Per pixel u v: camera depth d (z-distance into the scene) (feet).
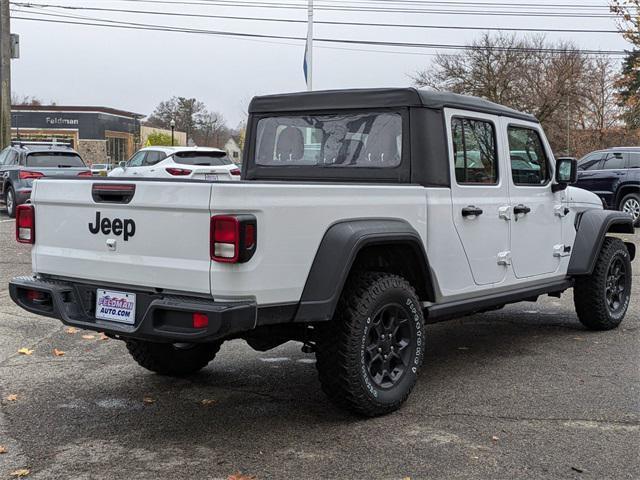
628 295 24.16
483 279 18.19
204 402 16.40
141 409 15.94
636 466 12.85
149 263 13.43
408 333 15.75
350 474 12.55
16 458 13.33
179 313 12.91
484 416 15.34
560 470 12.67
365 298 14.58
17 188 55.31
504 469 12.71
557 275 21.35
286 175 19.07
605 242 23.00
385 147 17.29
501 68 153.07
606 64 168.45
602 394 16.76
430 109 16.88
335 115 18.20
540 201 20.31
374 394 14.90
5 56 76.18
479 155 18.19
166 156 59.26
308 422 15.10
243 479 12.29
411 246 15.65
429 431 14.49
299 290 13.57
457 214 17.17
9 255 37.52
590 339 22.29
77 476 12.57
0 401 16.46
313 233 13.78
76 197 14.51
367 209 14.85
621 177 54.13
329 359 14.57
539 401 16.28
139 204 13.43
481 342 21.98
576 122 170.40
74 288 14.90
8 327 23.29
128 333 13.47
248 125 19.97
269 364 19.60
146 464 13.05
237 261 12.45
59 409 15.94
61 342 21.63
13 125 201.05
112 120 209.15
